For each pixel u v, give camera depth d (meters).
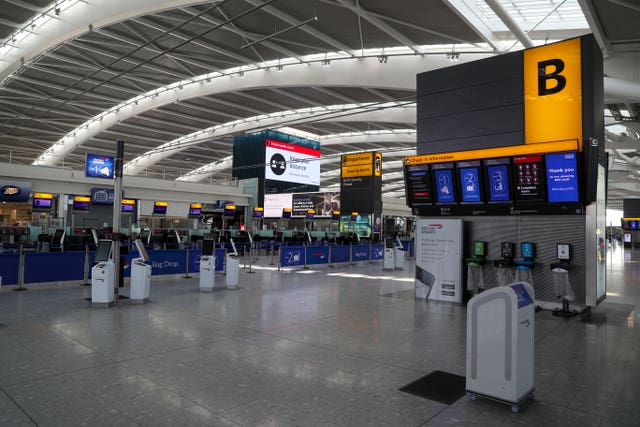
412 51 19.30
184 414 3.17
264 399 3.47
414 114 28.89
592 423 3.13
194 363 4.38
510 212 8.19
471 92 8.80
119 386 3.71
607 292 10.30
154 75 24.94
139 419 3.07
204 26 17.97
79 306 7.45
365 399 3.51
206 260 9.48
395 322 6.55
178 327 5.98
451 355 4.80
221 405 3.34
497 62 8.48
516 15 14.87
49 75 24.50
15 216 26.00
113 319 6.46
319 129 38.53
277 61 23.14
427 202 9.12
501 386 3.38
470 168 8.45
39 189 24.08
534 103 7.99
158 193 29.30
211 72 24.66
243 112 33.44
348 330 5.97
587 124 7.40
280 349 4.95
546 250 7.86
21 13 16.95
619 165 42.75
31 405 3.29
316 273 14.22
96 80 25.47
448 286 8.58
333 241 23.12
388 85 20.09
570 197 7.40
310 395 3.57
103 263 7.42
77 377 3.92
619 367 4.46
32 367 4.18
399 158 48.94
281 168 35.78
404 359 4.63
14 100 29.09
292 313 7.16
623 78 15.05
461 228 8.58
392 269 15.98
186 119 35.50
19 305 7.49
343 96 26.69
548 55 7.84
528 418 3.20
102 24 16.77
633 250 37.22
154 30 18.59
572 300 7.43
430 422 3.10
